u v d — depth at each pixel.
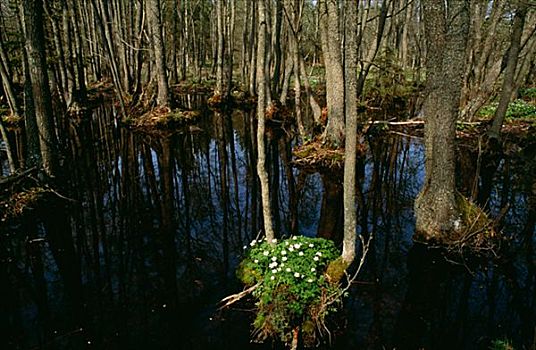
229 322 5.47
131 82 21.94
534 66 26.59
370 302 5.93
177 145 15.53
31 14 8.94
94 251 7.72
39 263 7.28
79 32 21.06
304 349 4.97
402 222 8.76
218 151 14.91
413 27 29.83
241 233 8.34
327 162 12.36
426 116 7.08
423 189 7.40
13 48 16.23
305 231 8.33
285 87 18.73
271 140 16.34
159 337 5.23
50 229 8.59
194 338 5.19
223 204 10.05
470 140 14.07
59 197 9.64
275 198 10.31
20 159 12.63
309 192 10.66
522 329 5.34
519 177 11.27
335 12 11.62
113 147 15.05
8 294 6.34
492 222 7.22
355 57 5.17
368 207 9.68
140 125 17.58
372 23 25.17
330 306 5.38
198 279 6.59
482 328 5.37
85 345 5.14
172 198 10.46
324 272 5.74
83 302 6.09
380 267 6.89
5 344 5.20
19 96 20.61
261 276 5.93
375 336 5.18
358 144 13.47
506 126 15.67
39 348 5.12
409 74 32.47
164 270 6.94
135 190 11.00
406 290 6.24
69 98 20.36
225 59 25.75
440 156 6.92
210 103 23.45
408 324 5.43
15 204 8.52
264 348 4.99
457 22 6.40
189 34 38.97
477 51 18.41
